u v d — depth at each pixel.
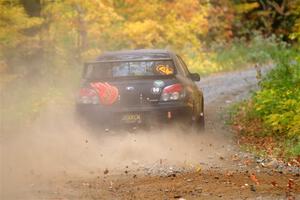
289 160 17.02
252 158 17.41
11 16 25.33
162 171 15.70
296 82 24.11
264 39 62.56
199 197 12.67
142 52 20.41
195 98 20.16
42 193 13.43
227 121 24.64
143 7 41.19
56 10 28.47
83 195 13.17
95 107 18.91
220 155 17.95
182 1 44.91
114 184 14.26
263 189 13.27
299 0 38.00
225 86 38.75
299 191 13.05
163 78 18.98
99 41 35.00
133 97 18.78
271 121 21.16
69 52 30.36
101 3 32.94
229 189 13.32
